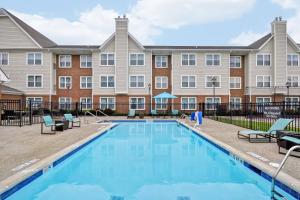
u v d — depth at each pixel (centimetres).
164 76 3266
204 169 747
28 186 570
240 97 3328
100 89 3170
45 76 3086
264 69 3234
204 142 1228
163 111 3172
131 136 1470
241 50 3186
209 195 546
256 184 621
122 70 3131
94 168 754
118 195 546
